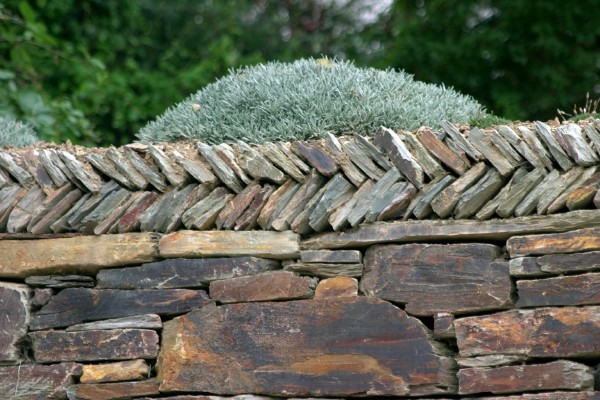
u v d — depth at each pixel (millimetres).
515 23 10594
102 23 11047
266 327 4496
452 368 4215
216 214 4645
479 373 4129
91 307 4840
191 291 4656
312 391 4375
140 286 4758
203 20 12852
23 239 5000
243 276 4574
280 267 4602
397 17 12273
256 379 4477
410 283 4285
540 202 4086
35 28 8297
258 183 4629
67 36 10789
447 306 4211
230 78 5395
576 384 3943
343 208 4422
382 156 4395
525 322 4066
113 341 4754
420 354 4223
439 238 4281
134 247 4762
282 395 4445
